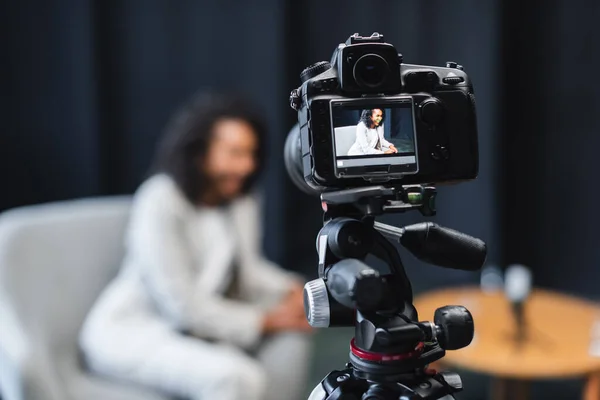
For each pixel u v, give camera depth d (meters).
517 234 2.91
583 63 2.73
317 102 0.58
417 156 0.60
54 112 2.48
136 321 1.60
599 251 2.81
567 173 2.82
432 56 2.68
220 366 1.44
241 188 1.78
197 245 1.66
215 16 2.61
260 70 2.63
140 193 1.79
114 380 1.54
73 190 2.52
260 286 1.82
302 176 0.67
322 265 0.60
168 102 2.63
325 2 2.70
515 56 2.79
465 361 1.55
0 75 2.43
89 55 2.45
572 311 1.92
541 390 2.22
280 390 1.58
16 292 1.46
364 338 0.58
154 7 2.58
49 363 1.40
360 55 0.59
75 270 1.71
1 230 1.58
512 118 2.83
